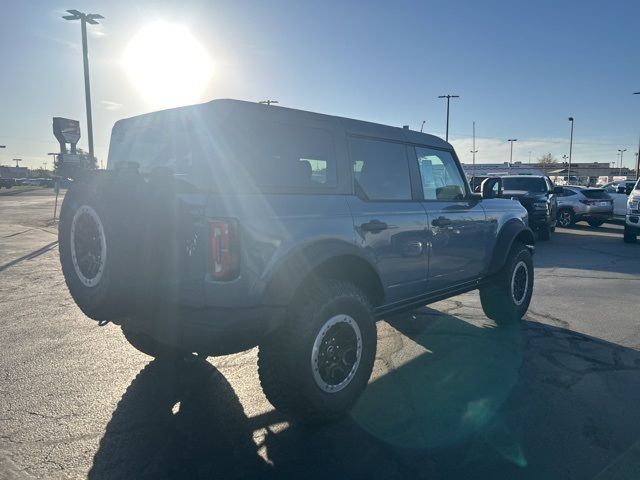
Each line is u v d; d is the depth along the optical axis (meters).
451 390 3.97
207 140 3.14
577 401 3.76
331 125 3.70
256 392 3.95
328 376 3.36
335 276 3.67
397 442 3.21
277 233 3.06
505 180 15.44
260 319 2.97
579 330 5.54
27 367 4.44
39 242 13.45
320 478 2.82
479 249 5.07
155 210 2.81
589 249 12.49
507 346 4.99
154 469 2.90
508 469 2.89
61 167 16.78
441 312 6.30
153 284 2.86
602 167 105.94
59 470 2.88
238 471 2.89
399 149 4.30
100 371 4.36
